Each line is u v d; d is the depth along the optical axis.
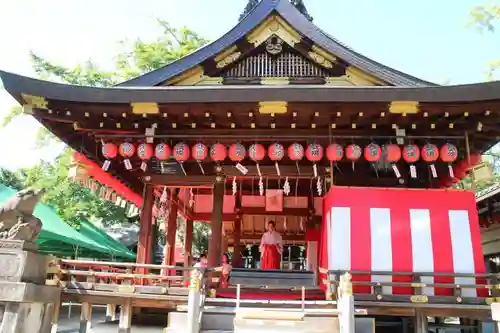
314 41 9.45
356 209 8.07
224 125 8.89
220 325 6.71
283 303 7.16
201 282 7.07
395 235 7.93
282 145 8.79
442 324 8.87
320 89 7.66
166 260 11.58
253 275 9.11
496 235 14.59
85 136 9.45
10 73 7.75
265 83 9.66
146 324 9.95
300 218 13.74
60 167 17.12
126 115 8.44
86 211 18.94
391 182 9.32
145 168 8.99
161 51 18.48
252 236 14.26
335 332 6.49
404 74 9.35
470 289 7.67
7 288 6.26
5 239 6.64
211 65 9.68
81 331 7.67
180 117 8.52
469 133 8.47
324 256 8.66
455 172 9.27
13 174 26.25
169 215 11.84
